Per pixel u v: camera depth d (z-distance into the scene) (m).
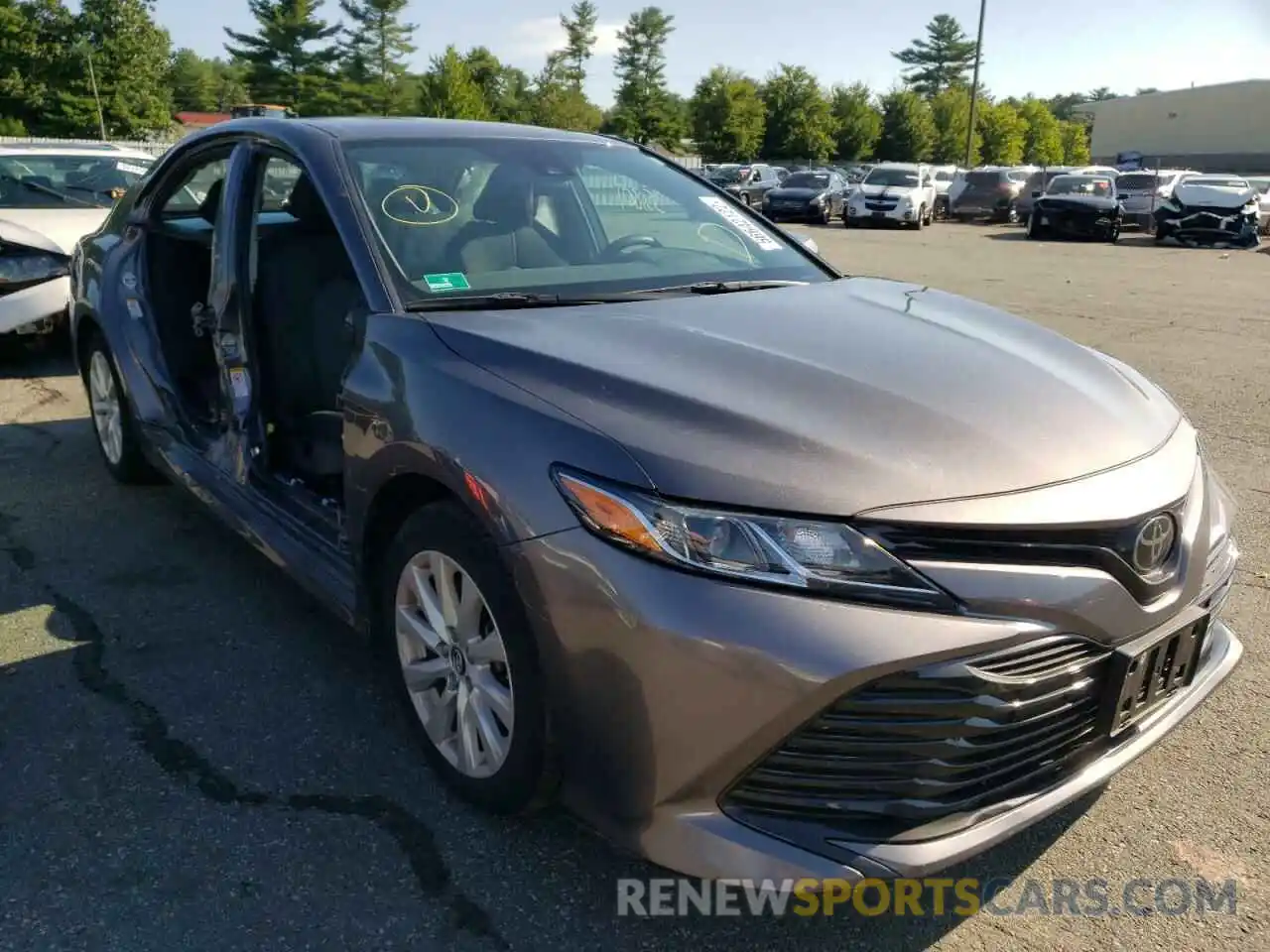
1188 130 68.12
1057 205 23.53
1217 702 3.13
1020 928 2.25
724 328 2.65
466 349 2.48
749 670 1.89
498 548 2.16
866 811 1.98
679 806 2.01
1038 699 2.02
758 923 2.25
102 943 2.14
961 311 3.11
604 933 2.21
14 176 7.82
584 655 2.04
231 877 2.33
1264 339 9.16
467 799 2.50
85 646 3.31
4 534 4.16
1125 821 2.59
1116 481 2.15
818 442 2.07
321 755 2.77
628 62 74.88
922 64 89.12
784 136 69.25
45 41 56.28
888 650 1.88
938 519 1.95
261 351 3.38
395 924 2.21
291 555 3.07
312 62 69.88
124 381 4.12
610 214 3.44
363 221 2.92
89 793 2.60
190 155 3.98
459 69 63.03
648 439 2.08
